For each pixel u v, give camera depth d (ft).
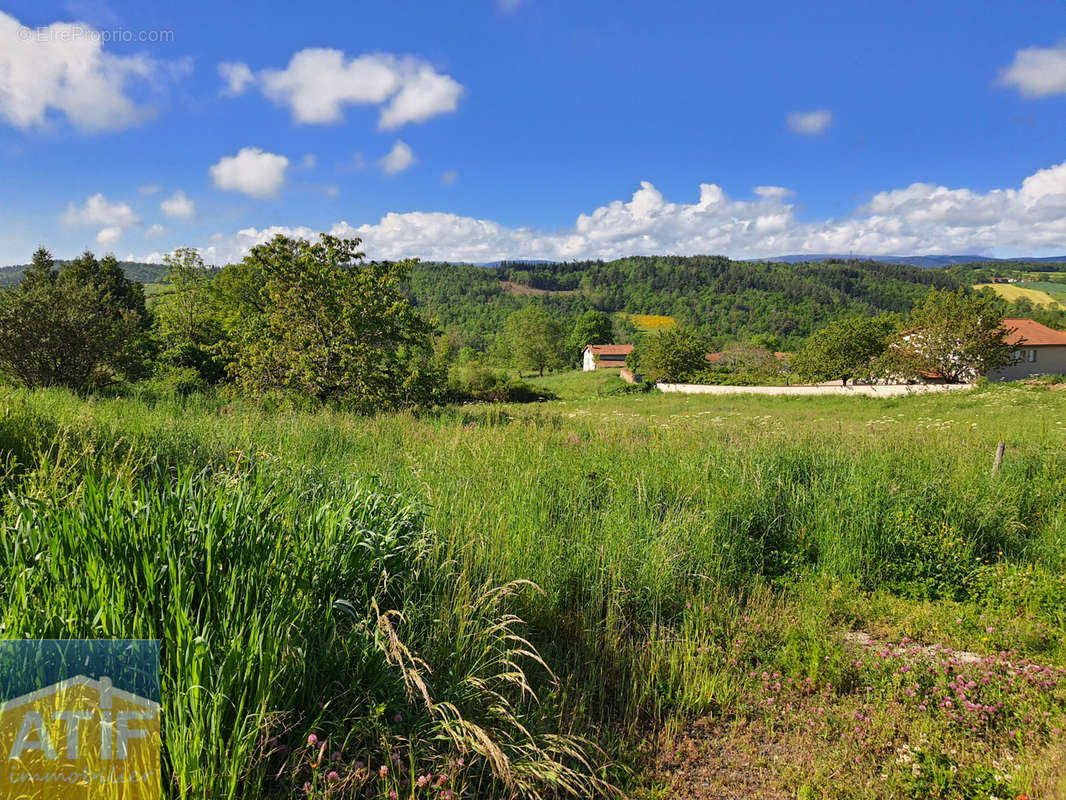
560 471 22.68
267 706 7.59
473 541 12.88
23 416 20.63
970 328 132.87
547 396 190.80
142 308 150.10
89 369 56.75
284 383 51.60
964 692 11.41
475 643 10.22
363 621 9.29
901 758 9.63
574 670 11.67
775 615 15.17
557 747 8.99
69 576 7.93
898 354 140.15
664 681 11.99
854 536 18.92
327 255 55.31
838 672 11.96
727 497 20.62
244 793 6.86
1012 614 15.72
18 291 55.16
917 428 51.80
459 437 25.49
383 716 8.46
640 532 17.16
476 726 7.79
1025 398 85.46
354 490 13.01
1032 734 10.26
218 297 128.06
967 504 20.62
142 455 17.04
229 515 9.78
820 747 10.25
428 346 62.69
